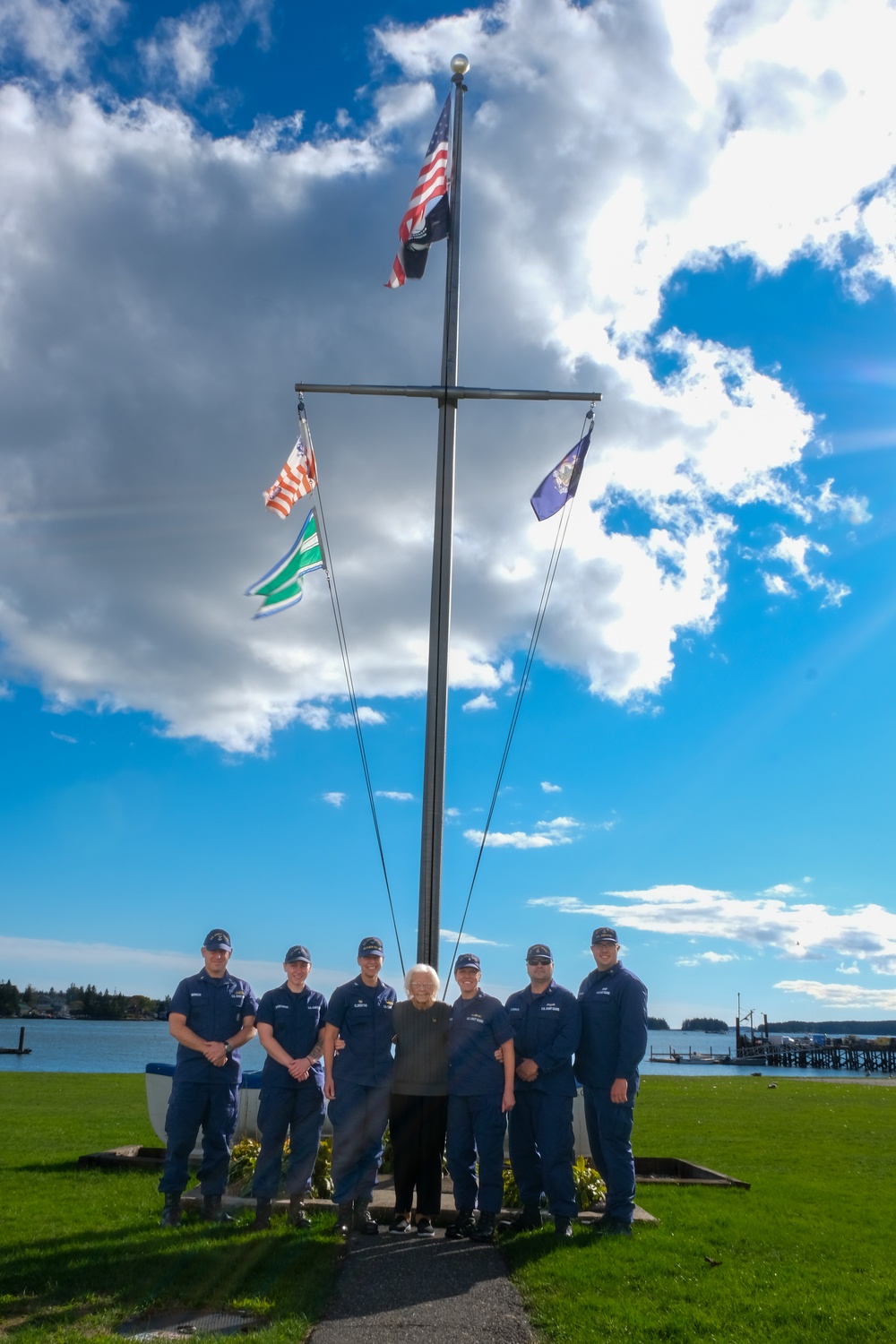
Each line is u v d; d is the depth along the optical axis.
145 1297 5.12
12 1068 41.22
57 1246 6.16
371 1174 6.64
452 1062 6.79
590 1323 4.82
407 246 9.82
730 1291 5.44
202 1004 7.06
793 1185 9.23
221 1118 6.99
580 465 9.73
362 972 7.00
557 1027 6.82
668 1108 17.92
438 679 8.88
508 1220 7.05
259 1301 5.10
